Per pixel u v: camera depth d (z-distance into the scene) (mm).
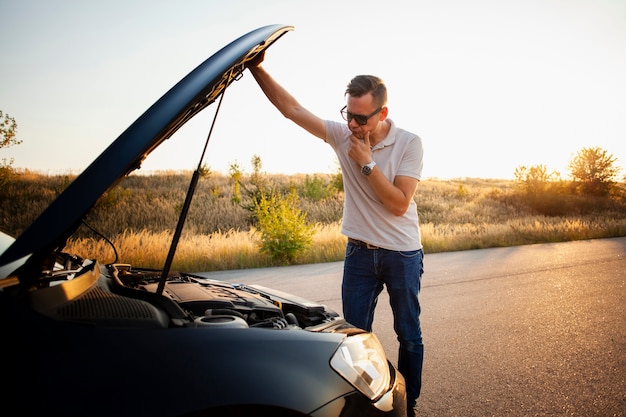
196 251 9078
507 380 3504
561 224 18125
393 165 2717
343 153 2822
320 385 1515
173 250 1793
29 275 1402
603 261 10156
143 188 23984
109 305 1508
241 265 9055
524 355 4070
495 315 5492
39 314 1238
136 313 1481
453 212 24453
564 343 4410
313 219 19250
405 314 2785
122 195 18953
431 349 4246
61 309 1384
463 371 3691
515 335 4684
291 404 1397
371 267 2807
